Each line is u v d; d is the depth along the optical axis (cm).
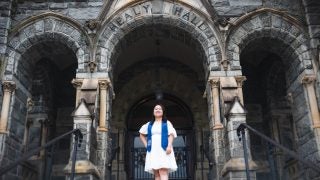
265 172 1419
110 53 1180
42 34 1205
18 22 1219
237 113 1026
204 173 1458
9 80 1146
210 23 1203
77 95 1124
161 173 664
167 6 1223
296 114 1223
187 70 1630
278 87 1516
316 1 1231
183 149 1591
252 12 1215
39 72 1476
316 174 1075
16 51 1189
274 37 1223
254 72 1600
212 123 1123
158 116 711
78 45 1186
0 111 1110
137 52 1554
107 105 1136
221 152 1080
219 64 1159
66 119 1534
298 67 1200
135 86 1608
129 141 1605
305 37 1202
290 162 1323
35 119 1486
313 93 1138
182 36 1271
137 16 1214
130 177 1547
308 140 1132
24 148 1391
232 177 959
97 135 1088
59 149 1473
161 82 1612
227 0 1245
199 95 1584
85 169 953
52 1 1242
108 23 1205
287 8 1236
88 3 1244
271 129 1474
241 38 1195
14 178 1146
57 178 1423
